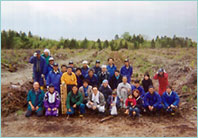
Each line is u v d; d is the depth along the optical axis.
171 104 6.40
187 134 4.99
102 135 4.93
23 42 39.00
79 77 7.02
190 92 7.95
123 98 6.94
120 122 5.79
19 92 7.08
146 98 6.48
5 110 6.23
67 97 6.14
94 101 6.34
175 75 11.04
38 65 7.07
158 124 5.64
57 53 24.73
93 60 19.62
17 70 13.20
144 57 19.41
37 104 6.16
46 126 5.37
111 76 7.82
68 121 5.77
